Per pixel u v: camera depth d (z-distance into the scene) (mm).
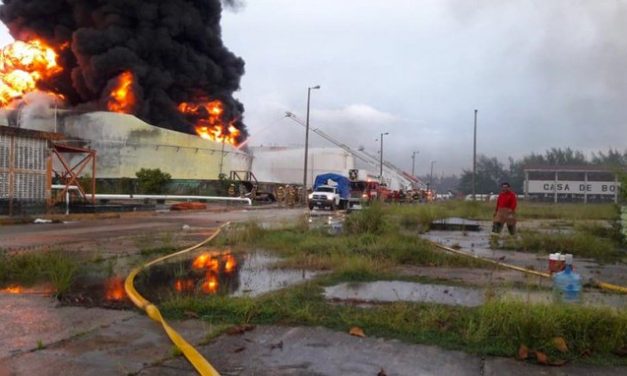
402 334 5465
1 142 21766
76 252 11781
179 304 6449
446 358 4793
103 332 5555
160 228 19141
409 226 20547
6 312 6387
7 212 21844
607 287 8289
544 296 7039
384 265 9875
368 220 15492
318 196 39750
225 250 12430
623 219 15094
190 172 60000
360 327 5672
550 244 13422
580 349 4965
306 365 4602
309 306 6496
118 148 54781
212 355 4836
